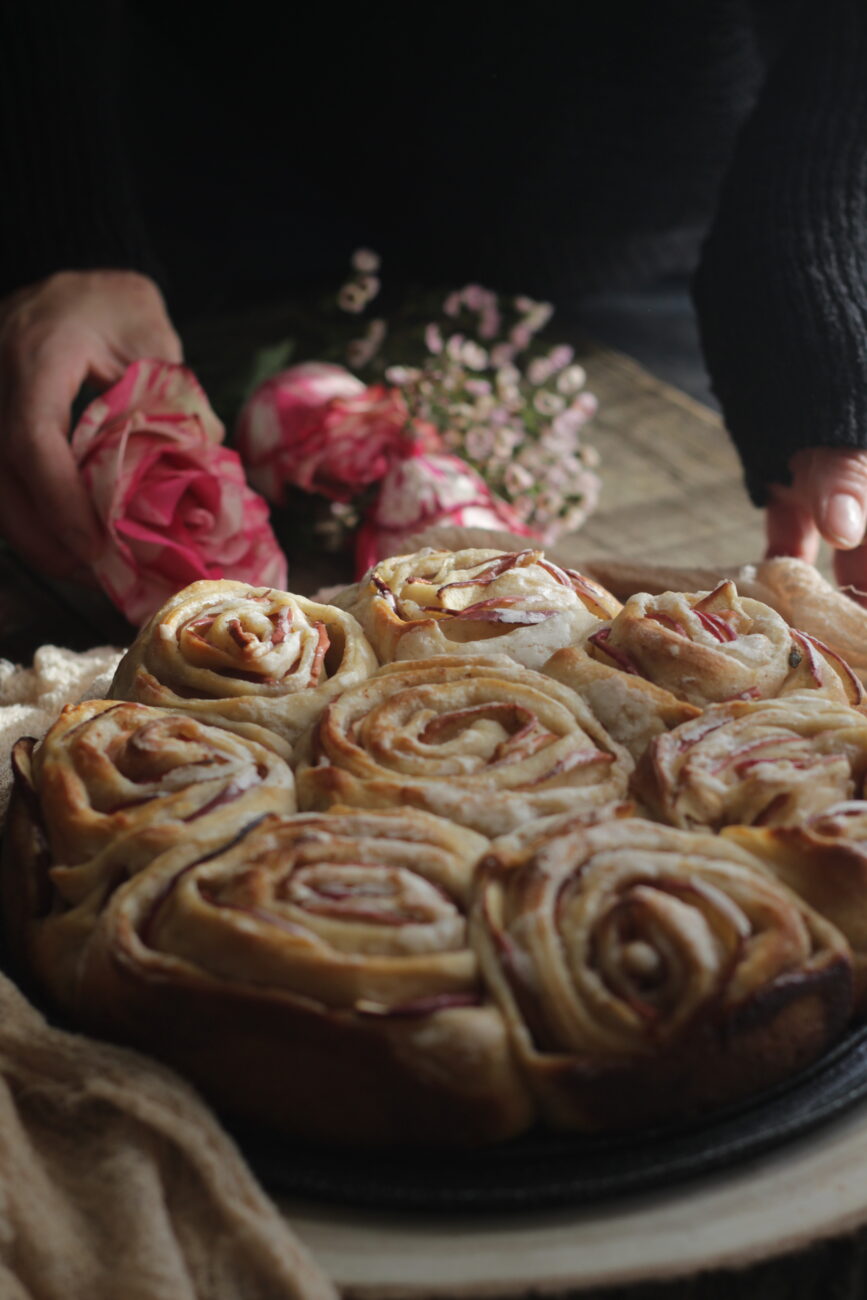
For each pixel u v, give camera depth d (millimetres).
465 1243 453
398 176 1230
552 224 1202
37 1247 443
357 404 852
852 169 839
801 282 797
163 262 1268
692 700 543
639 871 476
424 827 489
